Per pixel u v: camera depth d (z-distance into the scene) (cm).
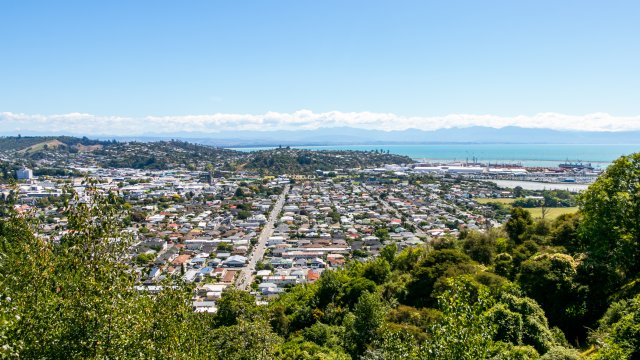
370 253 11788
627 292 3114
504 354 2047
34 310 1591
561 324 3412
